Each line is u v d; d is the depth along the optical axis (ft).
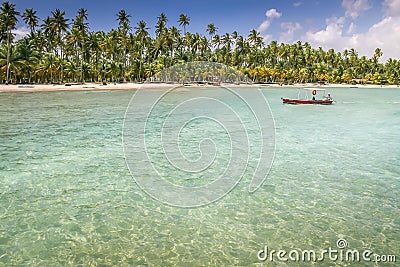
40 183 40.57
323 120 98.12
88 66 243.81
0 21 191.52
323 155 55.36
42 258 25.07
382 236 28.81
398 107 143.84
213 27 291.17
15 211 32.86
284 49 356.79
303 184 41.42
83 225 30.30
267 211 33.65
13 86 190.49
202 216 32.48
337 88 350.64
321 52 408.67
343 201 36.27
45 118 90.02
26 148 57.11
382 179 43.32
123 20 257.96
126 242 27.50
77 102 132.46
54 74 237.45
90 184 40.50
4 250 26.00
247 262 24.91
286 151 57.82
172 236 28.58
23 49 198.49
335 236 28.78
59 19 220.02
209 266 24.38
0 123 80.94
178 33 260.21
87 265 24.30
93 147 58.08
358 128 84.43
